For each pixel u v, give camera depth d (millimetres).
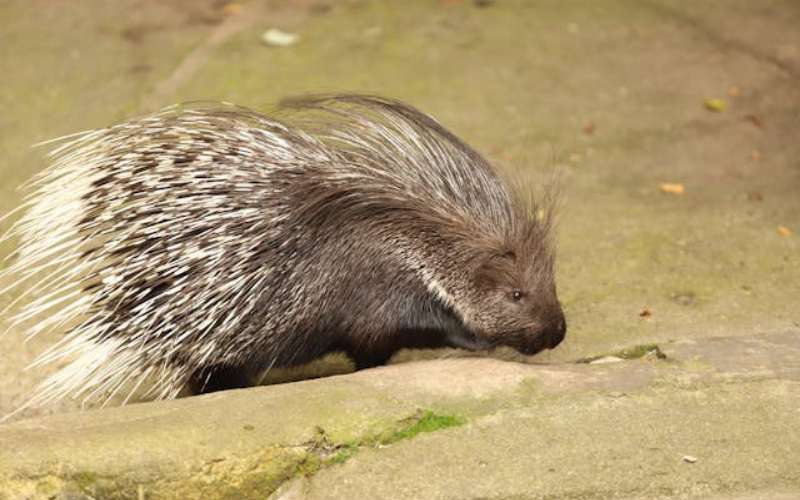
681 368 6164
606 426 5551
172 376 6500
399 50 11906
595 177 9508
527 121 10516
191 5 13312
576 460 5281
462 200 6867
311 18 12852
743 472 5199
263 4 13281
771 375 6078
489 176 7055
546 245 6902
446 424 5531
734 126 10406
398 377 5914
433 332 6871
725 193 9133
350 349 6781
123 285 6254
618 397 5809
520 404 5699
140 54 11938
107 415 5570
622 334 6945
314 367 7176
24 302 7547
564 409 5680
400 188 6738
